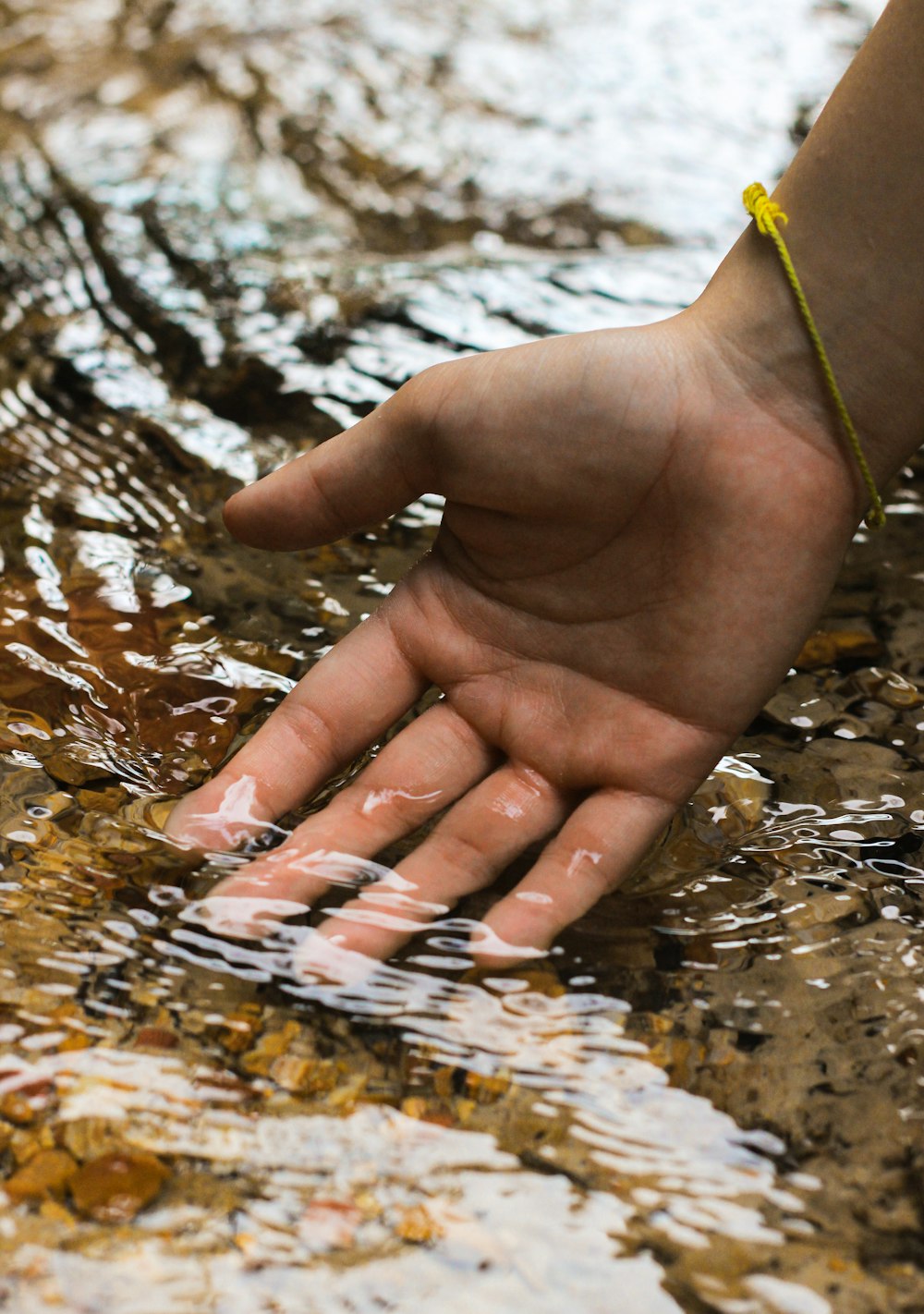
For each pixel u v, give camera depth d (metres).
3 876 0.57
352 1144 0.53
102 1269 0.51
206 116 0.99
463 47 1.13
